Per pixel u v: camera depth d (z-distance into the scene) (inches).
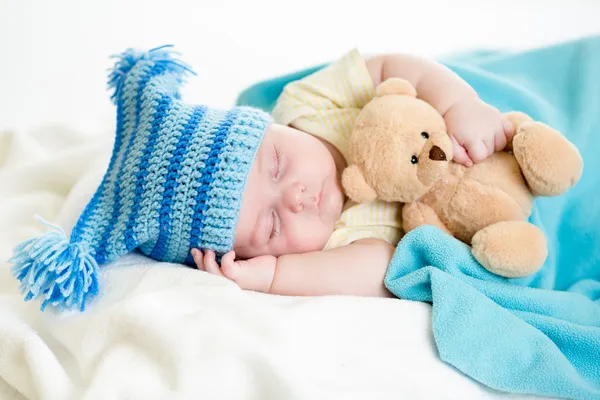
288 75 60.3
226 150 40.6
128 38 72.3
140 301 33.7
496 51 62.9
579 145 50.6
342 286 40.9
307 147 44.2
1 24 72.1
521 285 42.3
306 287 40.9
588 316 38.3
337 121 50.2
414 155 39.3
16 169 52.5
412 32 73.5
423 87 47.1
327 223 44.4
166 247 42.4
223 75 68.6
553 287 45.9
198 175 40.1
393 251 42.6
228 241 40.9
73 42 70.9
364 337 34.0
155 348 31.9
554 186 38.8
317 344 32.9
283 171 42.7
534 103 51.9
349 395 30.3
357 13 77.3
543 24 71.7
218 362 30.8
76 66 68.6
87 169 51.4
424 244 39.7
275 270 41.4
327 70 53.2
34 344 33.1
